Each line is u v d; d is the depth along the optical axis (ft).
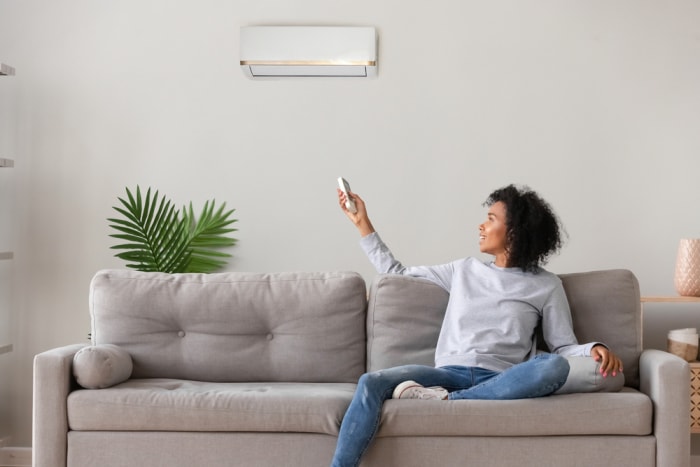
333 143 12.50
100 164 12.56
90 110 12.56
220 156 12.55
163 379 9.57
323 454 8.24
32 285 12.57
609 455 8.04
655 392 8.25
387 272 10.31
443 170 12.42
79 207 12.56
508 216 9.57
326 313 9.84
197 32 12.55
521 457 8.04
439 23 12.42
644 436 8.13
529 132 12.36
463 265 9.84
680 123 12.26
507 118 12.39
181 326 9.89
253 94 12.52
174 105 12.56
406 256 12.43
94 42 12.57
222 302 9.81
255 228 12.53
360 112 12.48
